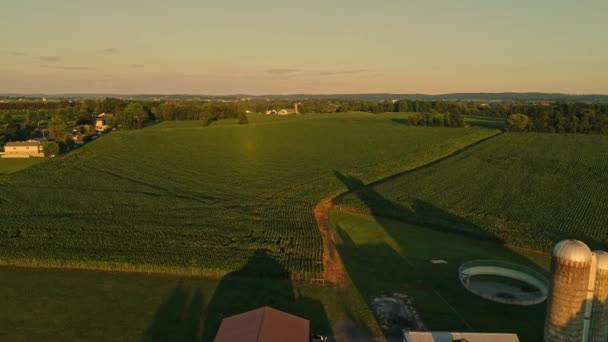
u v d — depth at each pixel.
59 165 96.56
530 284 45.75
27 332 35.44
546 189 78.62
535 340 35.72
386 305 40.50
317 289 43.31
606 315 28.94
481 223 61.78
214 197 74.56
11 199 71.56
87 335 35.28
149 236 55.62
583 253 27.80
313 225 60.62
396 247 54.56
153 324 37.00
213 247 52.19
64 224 59.47
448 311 39.75
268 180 87.12
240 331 31.53
